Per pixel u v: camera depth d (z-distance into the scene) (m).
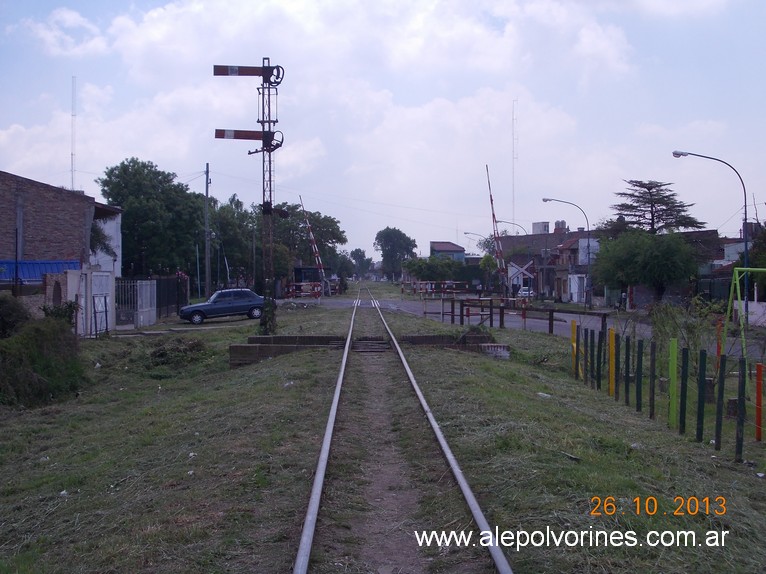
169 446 10.07
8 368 15.52
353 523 6.60
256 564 5.56
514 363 19.69
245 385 15.61
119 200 56.38
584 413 12.38
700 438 10.52
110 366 20.30
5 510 8.08
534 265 72.50
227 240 72.00
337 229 92.19
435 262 79.12
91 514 7.35
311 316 39.78
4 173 32.88
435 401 12.10
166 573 5.41
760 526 6.64
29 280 29.20
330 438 9.27
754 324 32.94
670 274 43.88
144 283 35.00
